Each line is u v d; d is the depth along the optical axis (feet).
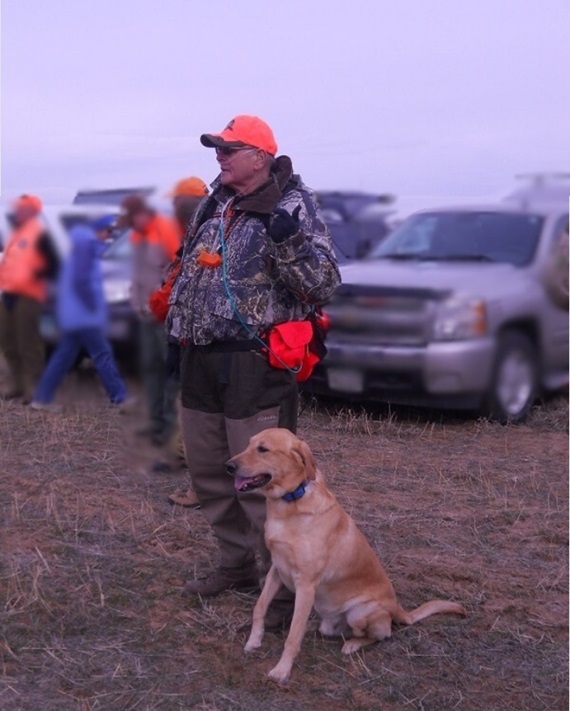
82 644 12.51
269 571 12.70
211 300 12.44
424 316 22.68
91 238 22.82
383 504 18.29
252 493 12.89
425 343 22.68
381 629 12.59
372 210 26.91
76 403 23.94
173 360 14.28
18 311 23.56
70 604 13.51
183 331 12.92
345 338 23.59
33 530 16.12
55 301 22.98
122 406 22.44
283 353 12.46
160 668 11.99
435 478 20.15
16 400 24.38
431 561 15.60
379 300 23.04
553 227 25.85
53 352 23.61
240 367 12.51
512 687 11.92
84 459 20.48
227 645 12.56
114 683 11.60
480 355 22.98
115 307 22.36
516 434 23.98
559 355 25.84
